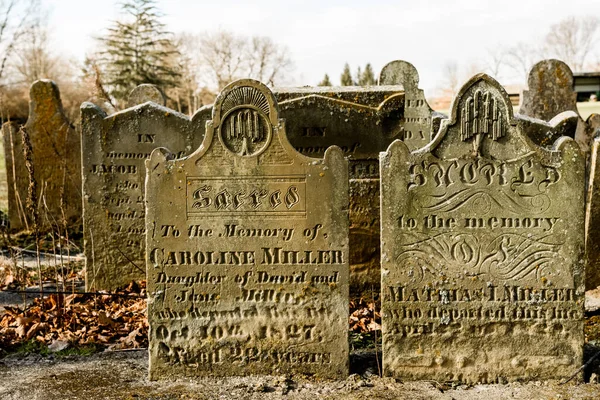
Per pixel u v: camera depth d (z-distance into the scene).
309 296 5.47
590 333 6.59
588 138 12.66
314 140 8.47
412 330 5.44
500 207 5.35
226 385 5.39
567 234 5.36
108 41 36.12
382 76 13.72
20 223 13.17
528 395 5.15
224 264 5.49
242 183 5.44
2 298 8.34
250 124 5.40
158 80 37.34
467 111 5.30
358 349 6.23
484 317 5.41
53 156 13.26
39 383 5.51
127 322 7.17
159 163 5.43
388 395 5.15
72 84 43.44
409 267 5.39
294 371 5.53
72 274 9.15
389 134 8.48
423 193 5.35
